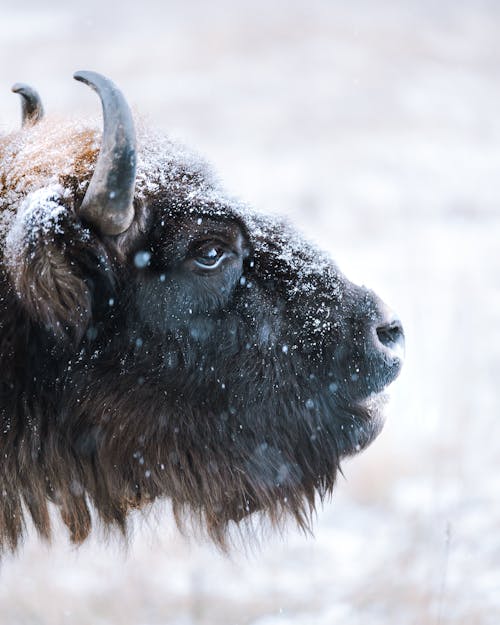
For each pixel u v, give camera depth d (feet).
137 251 45.01
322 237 217.36
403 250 203.92
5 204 44.88
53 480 46.75
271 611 73.41
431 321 149.18
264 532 52.54
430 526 82.84
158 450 47.34
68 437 46.06
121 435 46.68
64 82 469.98
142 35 619.67
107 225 42.60
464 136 360.07
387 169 299.17
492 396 115.96
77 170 45.24
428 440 104.32
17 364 44.47
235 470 48.91
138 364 45.93
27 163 46.21
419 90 449.48
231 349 47.16
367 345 48.93
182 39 588.50
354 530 89.61
